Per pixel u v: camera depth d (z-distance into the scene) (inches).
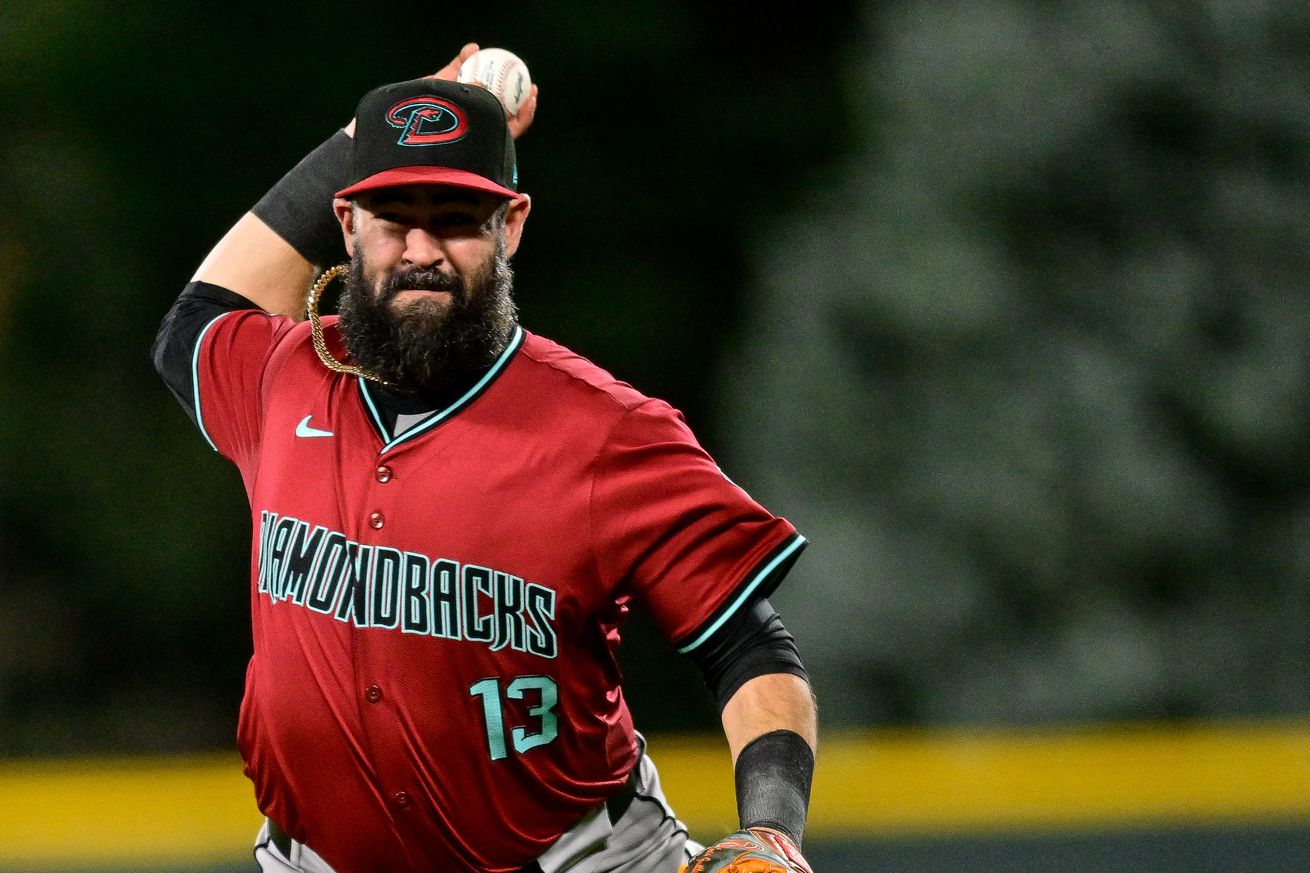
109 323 2276.1
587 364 432.5
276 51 2309.3
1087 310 1739.7
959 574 1704.0
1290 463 1737.2
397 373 416.8
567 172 2274.9
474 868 430.9
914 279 1723.7
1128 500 1699.1
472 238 418.9
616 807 453.1
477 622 411.5
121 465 2235.5
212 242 2319.1
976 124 1752.0
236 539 2237.9
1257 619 1716.3
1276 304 1749.5
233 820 1019.3
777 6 2274.9
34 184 2278.5
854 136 2009.1
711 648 414.9
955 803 1027.9
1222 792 1027.3
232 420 466.0
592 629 422.9
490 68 509.4
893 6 1822.1
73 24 2290.8
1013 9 1764.3
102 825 1003.3
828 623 1700.3
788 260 1808.6
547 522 410.6
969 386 1724.9
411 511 414.0
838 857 927.7
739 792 397.1
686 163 2288.4
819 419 1738.4
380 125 422.9
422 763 418.0
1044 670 1688.0
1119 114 1747.0
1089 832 952.9
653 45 2273.6
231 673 2266.2
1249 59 1753.2
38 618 2224.4
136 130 2303.2
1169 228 1753.2
